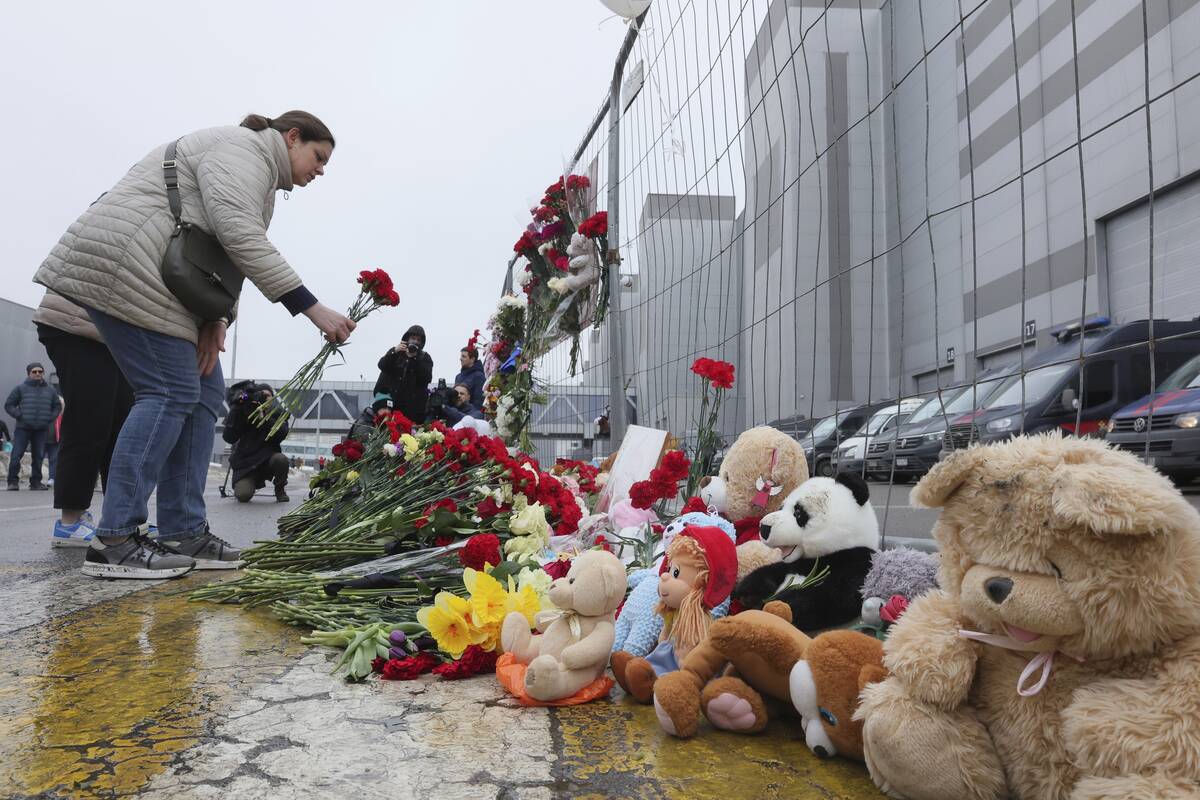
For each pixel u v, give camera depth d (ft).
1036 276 63.93
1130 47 56.18
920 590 6.15
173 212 11.40
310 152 12.59
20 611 9.76
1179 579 3.71
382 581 9.32
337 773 4.79
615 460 13.17
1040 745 4.17
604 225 16.14
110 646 8.04
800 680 5.14
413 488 12.24
